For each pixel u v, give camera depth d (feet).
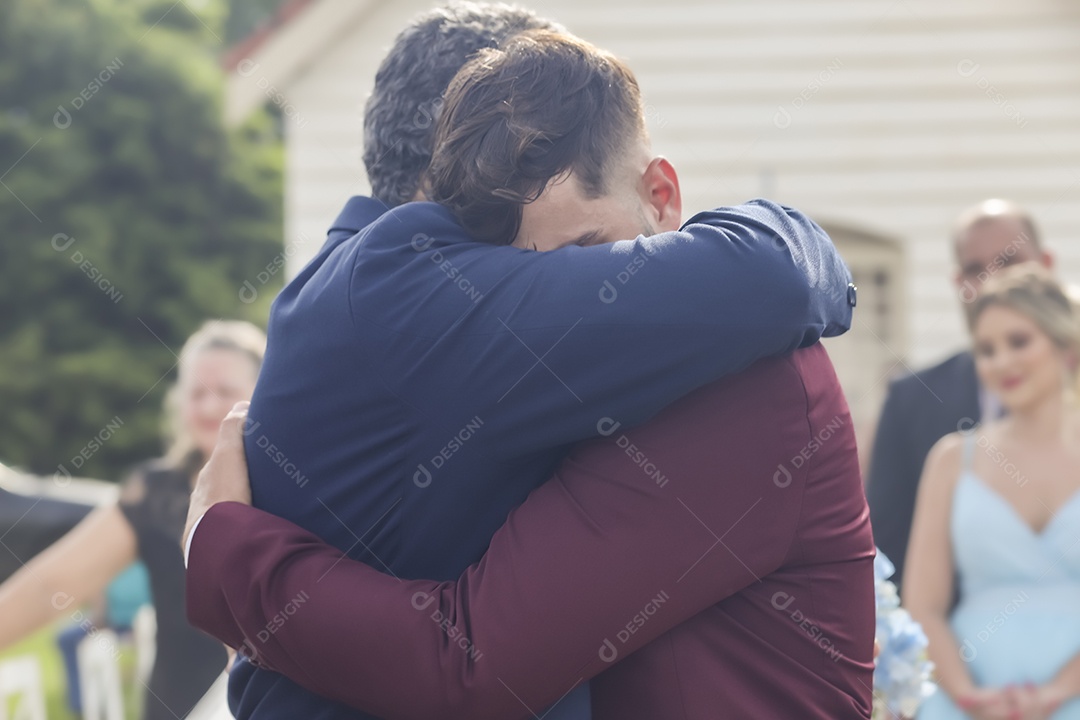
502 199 8.93
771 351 8.31
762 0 46.26
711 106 46.39
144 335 101.04
